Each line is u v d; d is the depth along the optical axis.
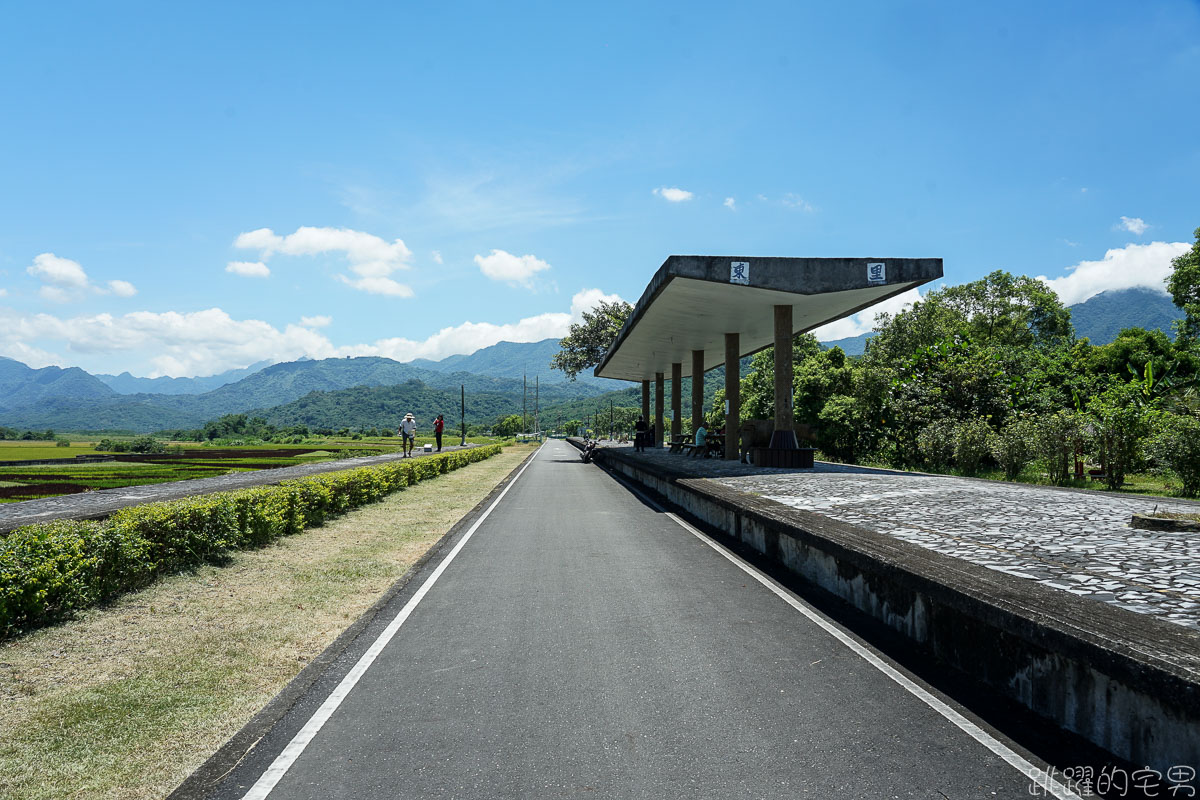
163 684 4.29
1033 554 5.62
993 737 3.41
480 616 5.75
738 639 5.05
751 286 14.62
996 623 3.92
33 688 4.21
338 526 10.82
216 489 12.82
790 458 17.08
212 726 3.70
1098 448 13.61
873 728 3.52
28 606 5.23
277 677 4.43
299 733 3.53
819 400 30.42
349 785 2.98
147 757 3.35
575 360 44.75
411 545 9.28
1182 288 32.09
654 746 3.33
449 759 3.22
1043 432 14.55
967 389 21.66
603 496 16.41
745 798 2.82
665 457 24.14
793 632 5.22
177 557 7.23
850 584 6.09
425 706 3.87
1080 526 7.11
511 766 3.14
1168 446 11.52
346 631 5.36
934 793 2.86
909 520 7.71
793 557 7.47
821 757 3.19
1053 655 3.60
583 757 3.22
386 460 23.55
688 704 3.85
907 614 5.10
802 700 3.90
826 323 21.53
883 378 26.11
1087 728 3.35
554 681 4.24
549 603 6.15
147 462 31.36
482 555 8.50
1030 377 22.78
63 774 3.18
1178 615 3.83
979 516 7.95
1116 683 3.17
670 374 44.41
